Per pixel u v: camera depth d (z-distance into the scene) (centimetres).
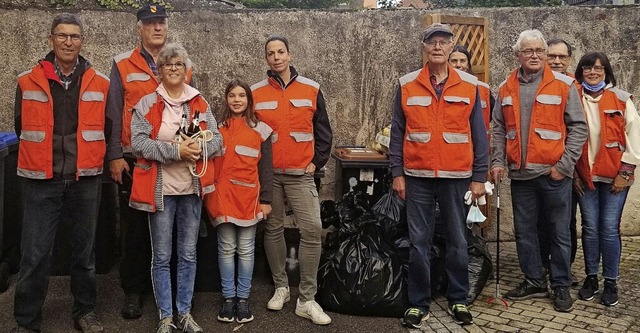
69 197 351
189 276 361
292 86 395
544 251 455
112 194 480
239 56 533
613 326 378
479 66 547
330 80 547
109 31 518
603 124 409
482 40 547
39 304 351
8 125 512
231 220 371
